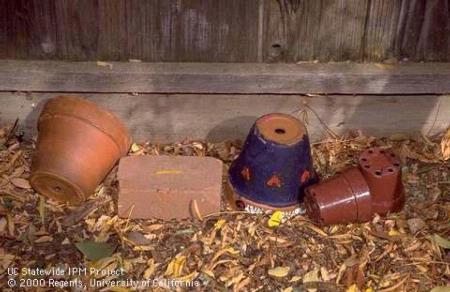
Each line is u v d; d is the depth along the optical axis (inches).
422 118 66.6
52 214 59.7
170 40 63.1
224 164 64.7
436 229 59.4
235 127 66.2
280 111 65.6
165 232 58.5
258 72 63.1
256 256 57.0
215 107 65.2
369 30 63.3
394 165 58.0
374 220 59.3
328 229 59.1
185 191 58.3
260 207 59.4
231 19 62.2
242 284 55.2
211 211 59.2
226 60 64.2
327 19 62.6
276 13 62.1
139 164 59.7
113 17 62.0
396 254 57.4
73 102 58.7
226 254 57.0
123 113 65.4
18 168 63.1
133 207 58.9
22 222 59.0
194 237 58.2
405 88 64.4
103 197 61.2
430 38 63.9
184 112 65.4
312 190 58.1
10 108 64.9
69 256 56.6
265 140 57.6
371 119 66.5
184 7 61.6
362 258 57.0
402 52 64.6
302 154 58.3
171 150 66.0
